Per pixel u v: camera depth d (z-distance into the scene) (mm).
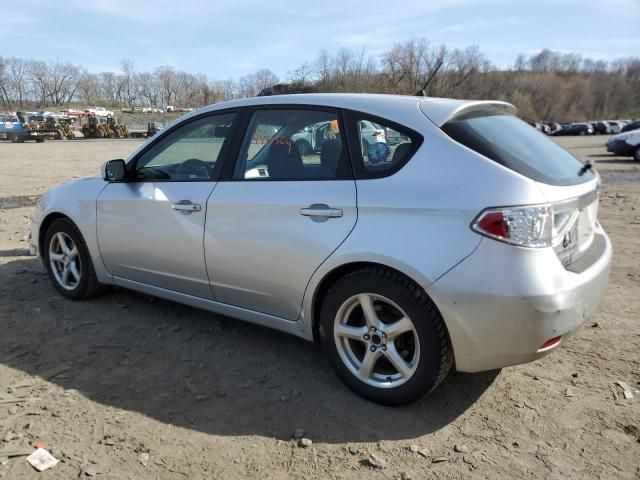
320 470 2533
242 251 3367
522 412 2986
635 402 3070
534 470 2529
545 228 2613
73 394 3135
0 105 100438
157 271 3934
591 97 109375
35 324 4086
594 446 2701
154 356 3623
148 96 107000
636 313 4344
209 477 2479
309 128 3260
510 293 2566
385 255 2797
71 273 4566
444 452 2658
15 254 6004
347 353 3158
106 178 4055
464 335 2691
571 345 3787
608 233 7352
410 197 2785
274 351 3701
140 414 2957
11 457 2570
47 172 17453
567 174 3029
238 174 3486
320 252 3033
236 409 3021
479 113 3188
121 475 2473
